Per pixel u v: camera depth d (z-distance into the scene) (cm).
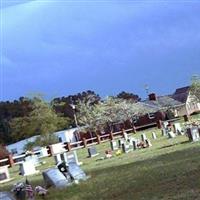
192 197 1134
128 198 1327
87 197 1505
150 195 1285
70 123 9419
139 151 3200
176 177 1464
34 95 7431
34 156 4484
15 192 1645
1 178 3072
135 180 1612
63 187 1770
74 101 10750
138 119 9131
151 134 5150
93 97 9962
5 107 11175
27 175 3081
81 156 3897
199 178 1353
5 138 10625
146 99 10100
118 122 8869
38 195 1680
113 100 9181
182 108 9844
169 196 1207
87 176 2009
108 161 2847
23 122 7081
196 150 2253
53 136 6869
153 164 1978
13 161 4556
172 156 2175
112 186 1596
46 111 6994
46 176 1814
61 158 3219
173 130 4388
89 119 8825
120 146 3925
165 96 10231
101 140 5866
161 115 9231
